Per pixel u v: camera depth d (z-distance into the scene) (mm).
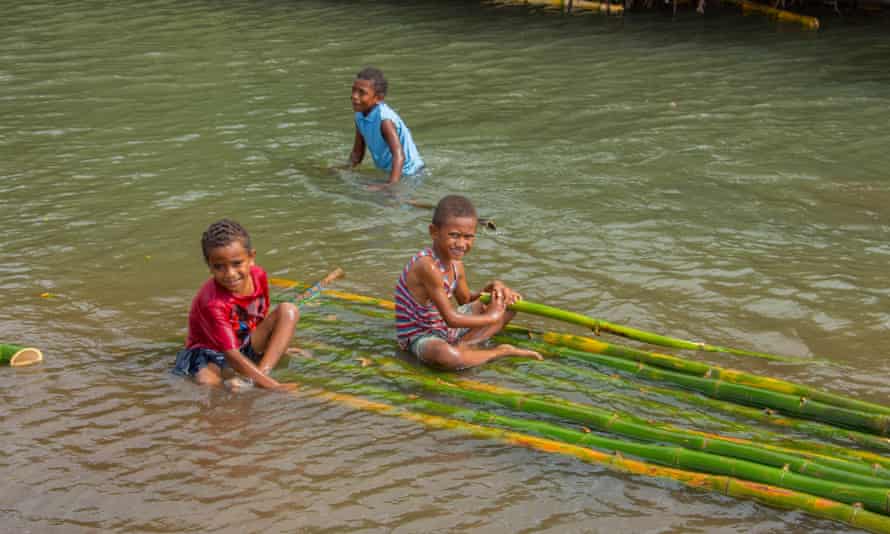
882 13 13648
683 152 7883
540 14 14164
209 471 3631
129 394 4230
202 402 4164
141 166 7590
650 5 14508
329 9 14609
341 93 9891
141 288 5402
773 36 12383
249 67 11039
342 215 6555
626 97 9656
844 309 5070
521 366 4547
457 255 4508
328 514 3363
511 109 9297
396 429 3938
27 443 3820
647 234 6172
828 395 4016
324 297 5293
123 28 13266
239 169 7535
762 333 4812
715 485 3516
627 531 3279
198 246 6004
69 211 6602
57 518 3340
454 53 11727
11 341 4715
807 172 7336
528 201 6820
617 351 4555
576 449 3736
